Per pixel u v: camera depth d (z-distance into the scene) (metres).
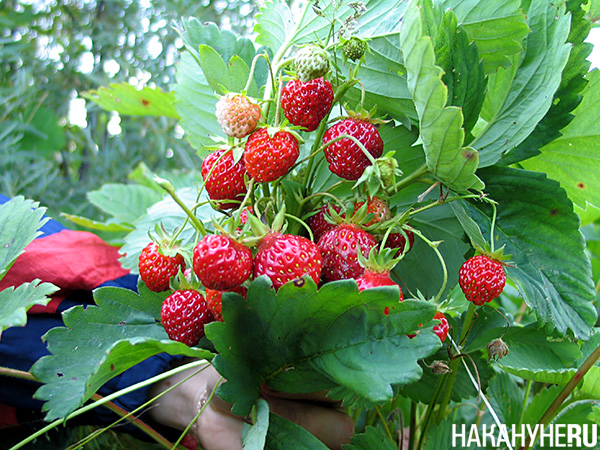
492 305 0.22
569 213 0.17
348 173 0.16
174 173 0.48
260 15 0.21
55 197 0.47
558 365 0.20
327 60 0.15
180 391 0.21
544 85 0.17
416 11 0.13
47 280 0.21
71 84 0.53
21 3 0.54
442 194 0.17
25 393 0.20
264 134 0.15
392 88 0.18
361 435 0.18
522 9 0.17
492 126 0.18
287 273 0.14
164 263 0.16
